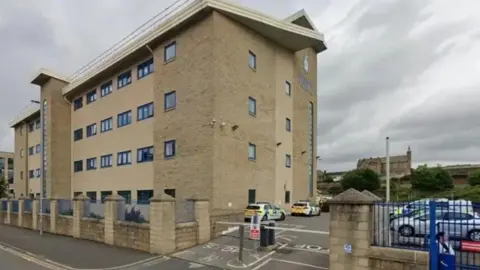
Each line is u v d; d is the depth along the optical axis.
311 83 40.34
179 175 25.55
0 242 20.27
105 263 13.47
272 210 23.97
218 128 23.81
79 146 40.44
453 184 61.22
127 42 31.00
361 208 9.77
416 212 9.30
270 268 11.59
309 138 39.34
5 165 103.31
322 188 67.25
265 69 29.97
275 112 31.22
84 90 39.94
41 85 43.59
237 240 16.33
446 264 8.13
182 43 26.16
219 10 24.38
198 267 12.26
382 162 75.50
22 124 55.47
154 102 28.59
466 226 8.80
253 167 27.44
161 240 14.69
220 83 24.20
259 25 27.72
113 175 33.81
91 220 19.62
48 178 40.44
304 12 35.97
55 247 17.58
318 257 12.69
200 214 16.23
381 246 9.57
